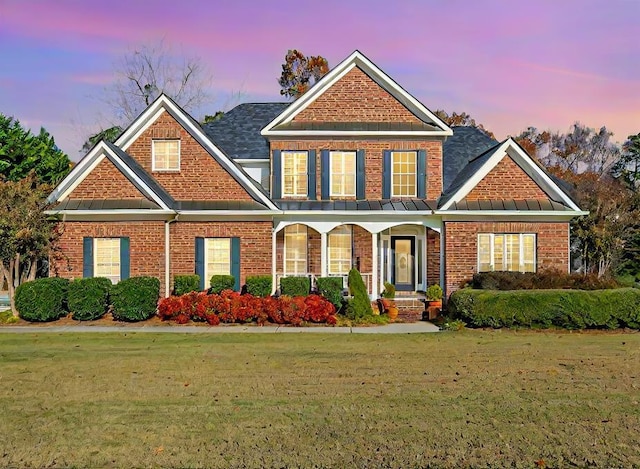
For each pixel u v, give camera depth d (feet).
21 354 45.06
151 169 73.15
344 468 23.63
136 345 48.93
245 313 60.95
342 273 78.89
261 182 79.82
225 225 71.00
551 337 53.83
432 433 27.37
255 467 23.67
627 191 116.67
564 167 254.06
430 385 35.94
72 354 45.06
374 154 75.72
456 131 91.91
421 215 71.05
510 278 62.95
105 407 31.30
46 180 107.34
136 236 67.92
